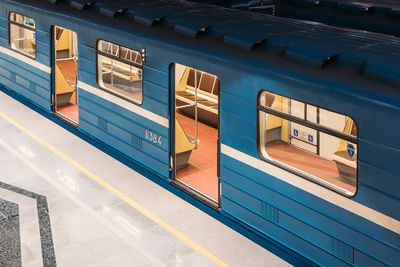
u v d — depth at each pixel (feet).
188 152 28.30
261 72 20.21
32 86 36.29
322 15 31.86
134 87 27.71
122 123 28.71
